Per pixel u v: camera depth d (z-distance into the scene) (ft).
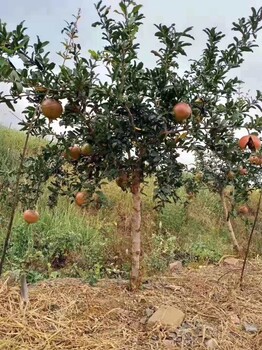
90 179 8.48
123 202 22.89
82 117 7.45
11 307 8.36
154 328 8.09
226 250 19.17
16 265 14.15
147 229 21.11
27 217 8.38
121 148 8.00
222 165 15.03
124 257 16.83
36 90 6.71
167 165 8.29
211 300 10.00
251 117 8.12
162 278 11.41
